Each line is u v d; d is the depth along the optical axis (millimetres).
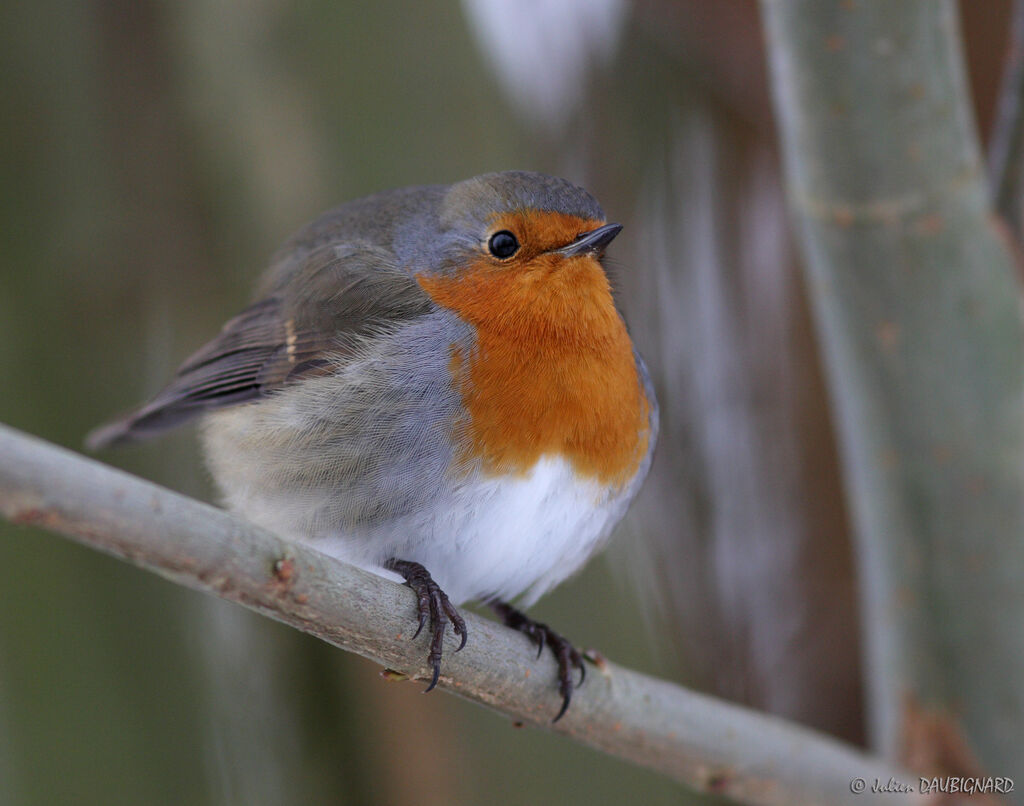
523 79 10773
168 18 8609
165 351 8758
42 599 7621
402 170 8820
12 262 8211
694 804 8438
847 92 6684
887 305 7055
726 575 10477
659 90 11031
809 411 10438
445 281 7570
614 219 11016
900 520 7438
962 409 7152
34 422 8070
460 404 7211
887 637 7758
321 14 8781
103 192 8453
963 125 6871
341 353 7504
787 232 10672
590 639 8578
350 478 7254
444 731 8031
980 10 9703
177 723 7770
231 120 8648
